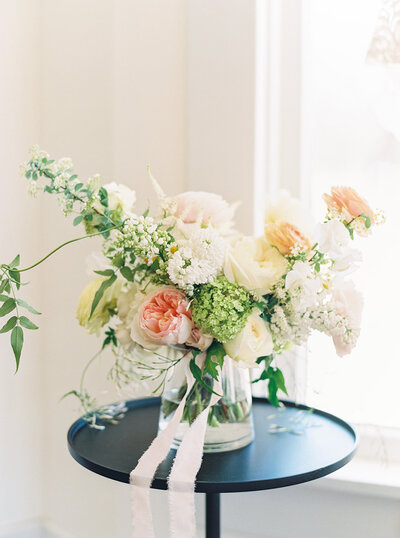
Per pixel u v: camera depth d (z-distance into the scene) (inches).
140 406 48.1
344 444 39.1
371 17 50.0
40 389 57.9
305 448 38.4
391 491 45.8
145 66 52.9
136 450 38.1
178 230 36.3
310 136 52.3
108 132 53.3
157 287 35.6
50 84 56.1
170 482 32.1
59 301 56.4
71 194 36.5
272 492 50.7
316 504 49.2
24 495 57.3
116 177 53.2
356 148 50.9
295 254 33.5
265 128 51.4
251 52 49.4
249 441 39.4
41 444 58.2
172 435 34.6
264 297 35.7
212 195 38.1
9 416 55.8
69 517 57.0
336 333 34.2
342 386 50.4
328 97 51.6
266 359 37.9
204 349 34.6
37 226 56.9
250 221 49.9
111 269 37.1
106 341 41.8
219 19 50.4
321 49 51.7
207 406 36.7
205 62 50.9
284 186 52.8
